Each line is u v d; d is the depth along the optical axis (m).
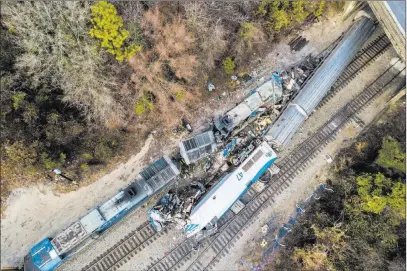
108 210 34.19
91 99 34.81
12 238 35.56
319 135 40.78
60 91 35.19
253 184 38.31
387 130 41.38
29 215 36.25
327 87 39.81
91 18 32.50
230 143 39.06
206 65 38.94
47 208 36.53
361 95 42.56
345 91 42.59
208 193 36.44
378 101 42.62
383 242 35.66
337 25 44.62
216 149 37.97
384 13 36.41
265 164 36.78
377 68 43.72
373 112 42.19
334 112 41.75
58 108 35.59
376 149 40.47
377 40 44.72
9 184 36.50
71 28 31.95
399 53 37.22
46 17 31.91
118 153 38.16
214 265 35.97
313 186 39.25
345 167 39.62
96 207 34.38
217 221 37.06
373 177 36.66
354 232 36.00
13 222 36.00
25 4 31.36
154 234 36.47
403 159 36.97
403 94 40.88
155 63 35.75
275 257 36.47
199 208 35.44
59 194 36.94
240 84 41.72
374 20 43.53
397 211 35.47
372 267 34.75
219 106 40.91
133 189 35.22
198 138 37.09
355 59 43.75
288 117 38.34
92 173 37.66
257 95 39.22
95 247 35.69
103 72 34.62
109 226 35.41
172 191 37.78
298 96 39.22
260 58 42.72
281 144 37.47
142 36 34.56
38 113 33.97
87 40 32.69
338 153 40.44
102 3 30.62
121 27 32.69
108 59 34.56
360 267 34.81
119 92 36.06
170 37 35.34
